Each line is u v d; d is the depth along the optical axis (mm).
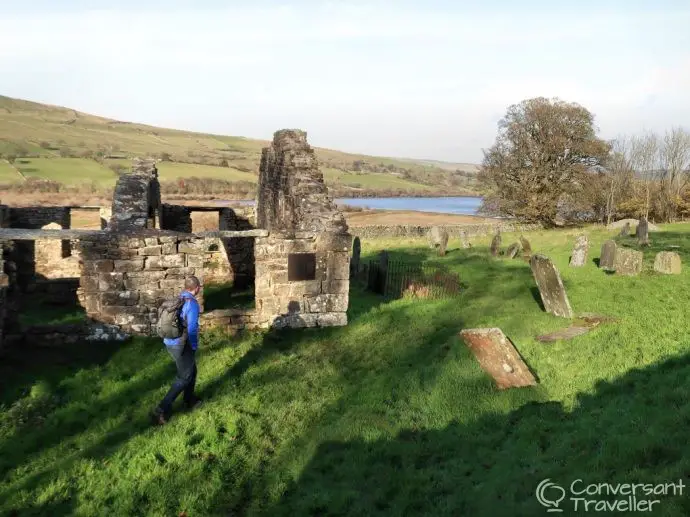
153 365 8859
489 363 8109
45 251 19844
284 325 10992
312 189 13375
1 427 6746
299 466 5973
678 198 37156
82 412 7340
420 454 6094
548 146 38375
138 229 10688
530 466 5375
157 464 6016
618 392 6777
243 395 7816
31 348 9320
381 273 14453
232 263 18109
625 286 12242
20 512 5277
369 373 8602
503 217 43281
